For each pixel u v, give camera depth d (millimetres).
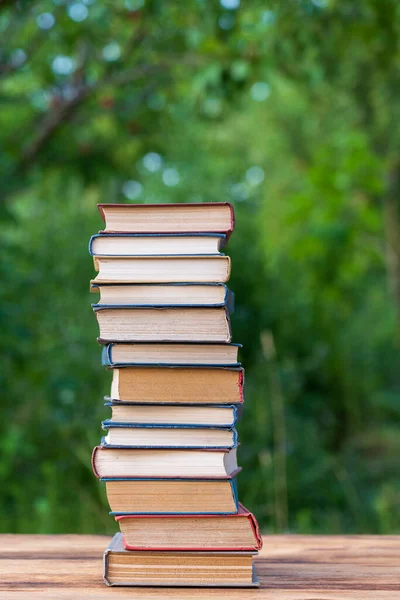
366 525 3635
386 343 6840
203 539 1062
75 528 3332
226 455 1090
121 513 1063
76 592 1021
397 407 5719
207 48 4246
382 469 4590
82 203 5852
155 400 1067
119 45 4859
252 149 7688
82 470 3910
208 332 1070
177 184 7875
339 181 6047
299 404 4996
